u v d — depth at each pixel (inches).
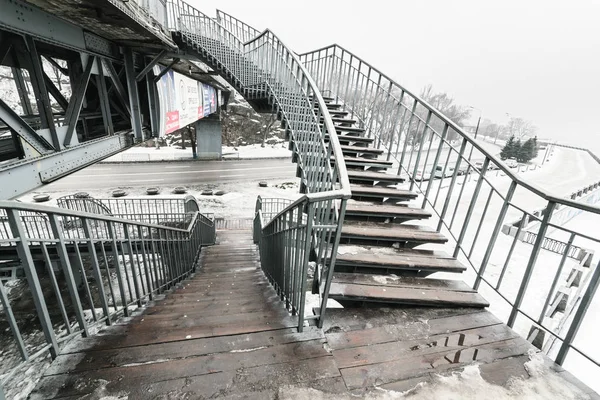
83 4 150.6
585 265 271.4
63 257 66.7
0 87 683.4
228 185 748.0
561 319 229.6
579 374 223.9
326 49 240.7
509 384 67.7
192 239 218.4
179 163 945.5
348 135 196.1
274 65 220.8
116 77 249.4
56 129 177.5
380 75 181.2
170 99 422.6
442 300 95.2
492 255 416.8
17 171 147.3
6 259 250.5
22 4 142.7
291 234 93.4
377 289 98.0
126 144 262.1
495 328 87.2
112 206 532.4
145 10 230.2
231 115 1328.7
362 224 128.0
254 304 104.6
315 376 67.1
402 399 62.8
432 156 1030.4
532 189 83.6
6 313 51.9
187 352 72.8
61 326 214.5
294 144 161.8
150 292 113.4
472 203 110.0
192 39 311.9
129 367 67.2
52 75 692.7
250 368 68.5
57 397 59.3
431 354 75.8
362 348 76.9
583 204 68.4
